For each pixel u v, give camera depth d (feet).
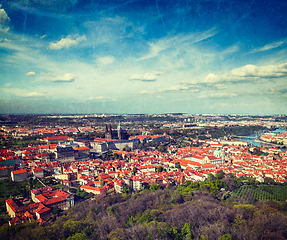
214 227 549.13
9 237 561.84
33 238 546.26
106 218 647.97
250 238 504.43
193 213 623.36
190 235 532.32
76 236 539.70
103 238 553.64
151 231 542.16
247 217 611.88
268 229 538.88
